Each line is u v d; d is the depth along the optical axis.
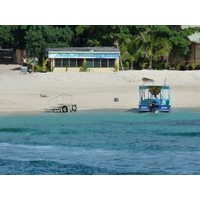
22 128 81.00
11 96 107.19
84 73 131.12
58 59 139.75
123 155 63.66
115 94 111.06
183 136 75.06
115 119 89.38
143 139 72.88
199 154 64.38
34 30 150.25
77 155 63.75
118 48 149.50
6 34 159.75
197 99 108.31
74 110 98.06
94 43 153.75
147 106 96.00
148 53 142.62
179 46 146.00
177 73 129.88
